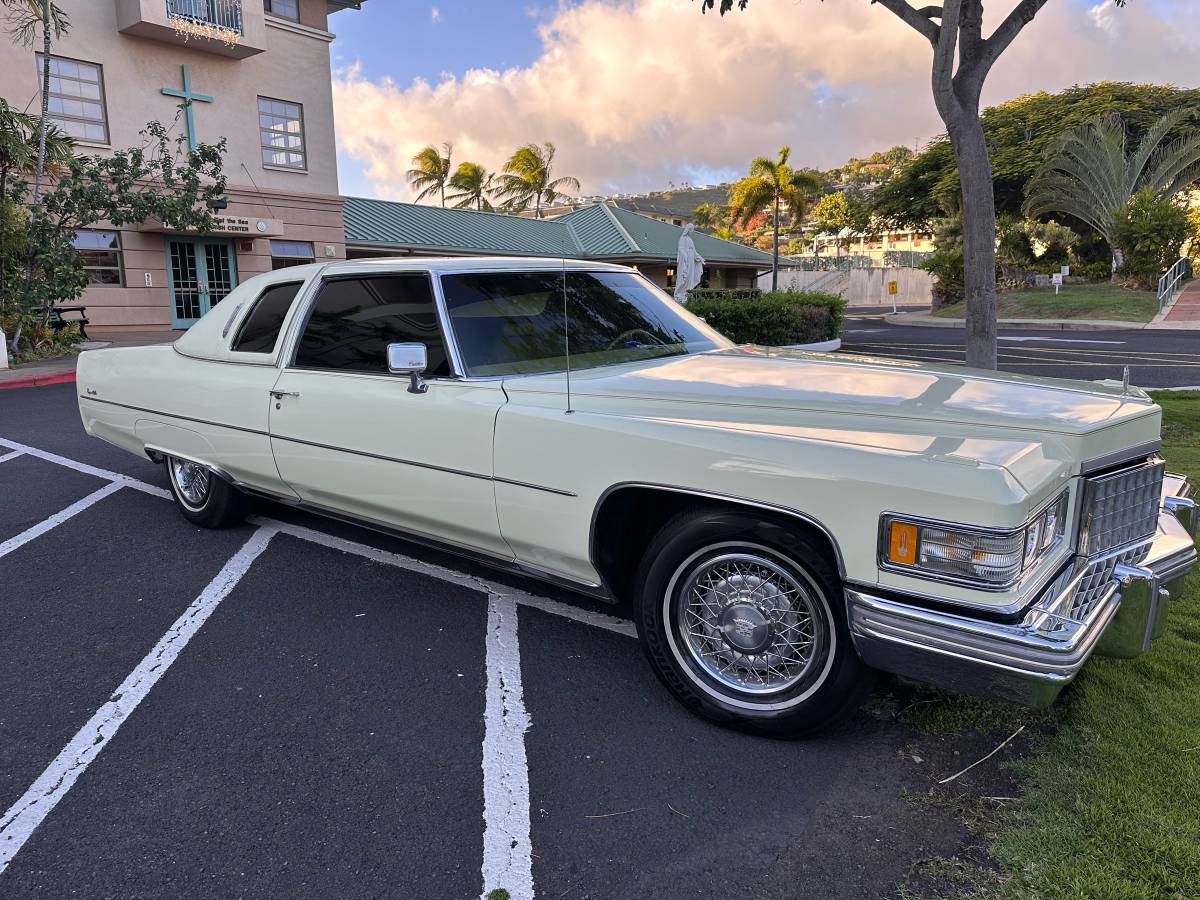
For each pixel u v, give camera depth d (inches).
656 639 116.3
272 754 109.3
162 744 111.7
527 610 153.9
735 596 110.6
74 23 679.1
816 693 104.7
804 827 94.3
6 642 141.8
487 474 129.0
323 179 876.6
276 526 202.4
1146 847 87.0
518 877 87.3
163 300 757.9
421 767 106.3
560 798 100.0
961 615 90.4
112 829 95.0
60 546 189.5
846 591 96.8
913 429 104.5
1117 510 110.8
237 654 137.2
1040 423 105.4
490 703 121.7
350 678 129.2
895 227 2020.2
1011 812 95.2
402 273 146.0
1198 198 1686.8
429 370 138.7
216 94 776.3
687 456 107.5
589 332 149.7
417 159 1785.2
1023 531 89.2
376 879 87.0
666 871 87.9
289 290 167.9
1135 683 119.6
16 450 291.7
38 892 85.2
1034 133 1662.2
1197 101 1598.2
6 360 511.8
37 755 109.3
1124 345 731.4
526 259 158.4
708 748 110.1
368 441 145.7
